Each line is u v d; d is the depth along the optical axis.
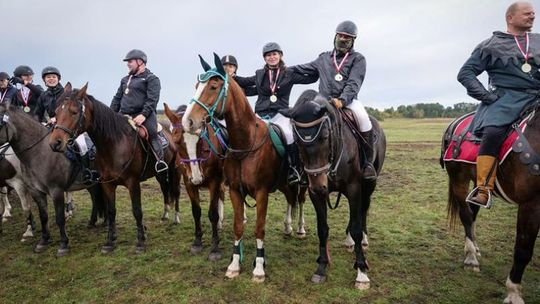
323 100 3.54
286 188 5.08
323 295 3.80
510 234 5.39
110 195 5.16
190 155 4.30
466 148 4.03
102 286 4.19
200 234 5.11
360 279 3.92
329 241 5.31
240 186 4.20
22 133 4.95
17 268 4.78
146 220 6.59
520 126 3.29
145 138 5.25
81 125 4.57
